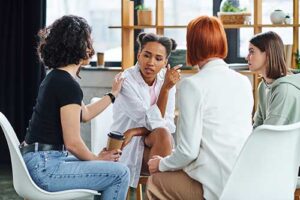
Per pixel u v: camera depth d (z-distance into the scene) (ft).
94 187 9.82
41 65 18.42
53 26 10.06
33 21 18.28
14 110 18.69
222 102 9.14
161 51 11.95
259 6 16.05
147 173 11.90
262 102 11.48
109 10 19.34
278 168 8.70
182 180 9.39
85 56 10.09
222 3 16.42
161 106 11.69
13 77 18.56
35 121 9.95
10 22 18.43
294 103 10.32
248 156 8.42
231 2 16.22
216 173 9.05
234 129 9.18
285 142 8.59
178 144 9.18
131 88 11.91
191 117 9.02
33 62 18.39
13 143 9.36
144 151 11.75
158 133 11.31
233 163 9.02
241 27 16.07
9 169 18.53
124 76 12.07
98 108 11.11
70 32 9.90
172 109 12.30
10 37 18.48
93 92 18.45
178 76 11.76
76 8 19.43
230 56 18.29
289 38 17.34
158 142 11.23
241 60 18.20
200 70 9.44
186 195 9.37
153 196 9.63
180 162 9.20
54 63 9.98
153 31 18.88
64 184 9.67
